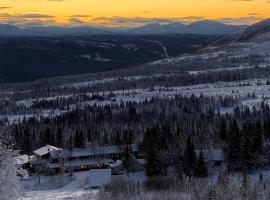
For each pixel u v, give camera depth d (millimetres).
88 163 179000
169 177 142500
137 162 160000
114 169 158000
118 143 199000
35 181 153500
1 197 64688
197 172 144500
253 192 81625
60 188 140125
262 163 152500
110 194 111625
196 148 177625
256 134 155750
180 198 102500
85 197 113375
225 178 111500
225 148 163750
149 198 105562
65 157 178875
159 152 158250
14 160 67000
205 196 82750
